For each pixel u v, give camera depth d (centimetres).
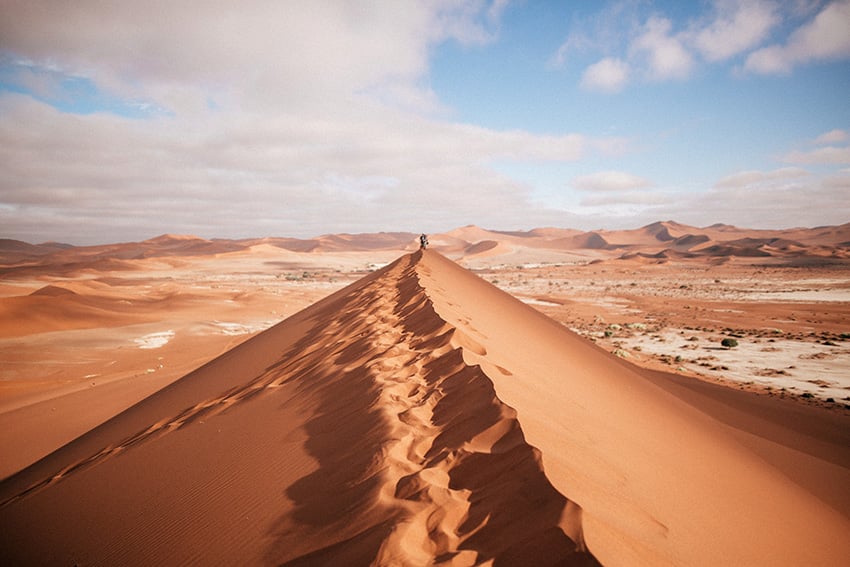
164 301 5862
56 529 492
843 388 2262
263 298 6450
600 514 285
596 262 18200
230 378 1206
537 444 354
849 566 447
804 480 939
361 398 554
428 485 321
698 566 289
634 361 2972
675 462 545
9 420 1852
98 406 2025
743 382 2411
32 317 4422
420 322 923
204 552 345
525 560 239
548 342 1273
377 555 256
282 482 415
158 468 571
